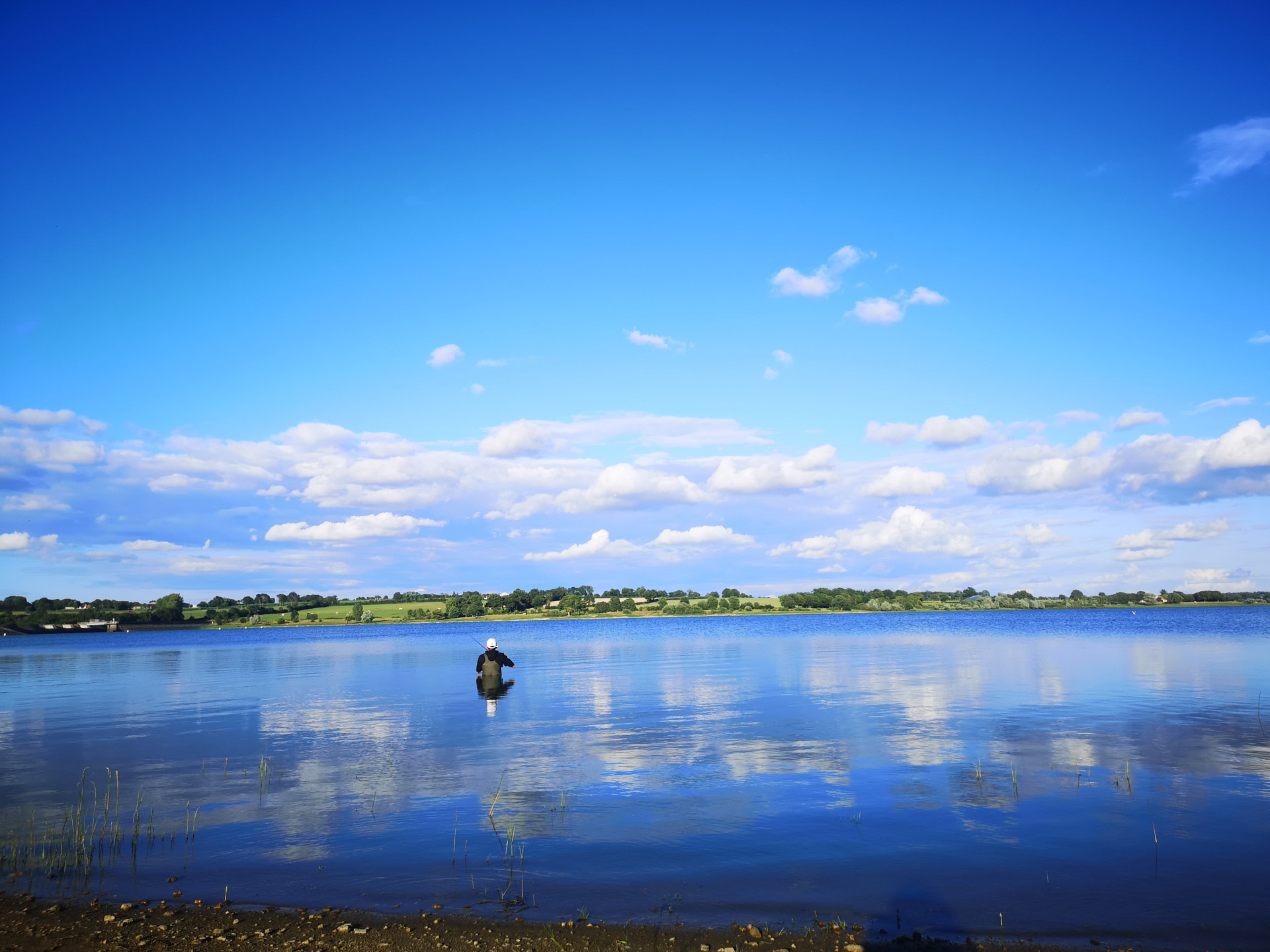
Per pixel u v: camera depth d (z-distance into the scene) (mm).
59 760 18719
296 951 8648
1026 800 13922
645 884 10344
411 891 10258
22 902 10117
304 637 140125
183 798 14883
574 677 38875
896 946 8570
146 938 9031
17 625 192000
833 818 12992
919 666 41656
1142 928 8914
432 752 18984
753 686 33219
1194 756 17312
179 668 52719
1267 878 10266
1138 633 84000
